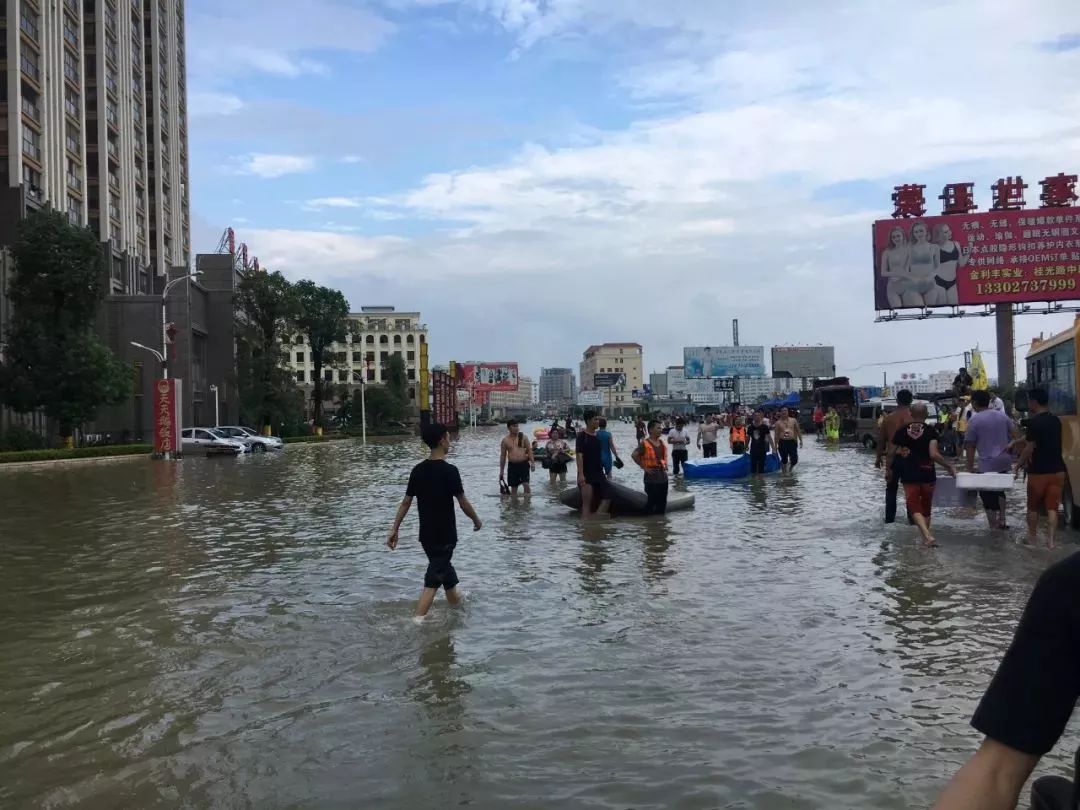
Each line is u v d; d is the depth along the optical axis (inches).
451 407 4175.7
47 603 351.3
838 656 252.4
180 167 3489.2
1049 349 539.5
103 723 211.8
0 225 1966.0
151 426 2353.6
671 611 312.5
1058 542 443.2
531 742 192.5
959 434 987.3
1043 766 174.2
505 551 456.8
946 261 1792.6
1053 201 1772.9
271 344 2704.2
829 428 1739.7
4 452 1517.0
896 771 174.1
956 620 290.5
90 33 2524.6
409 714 211.8
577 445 597.3
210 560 451.5
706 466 909.2
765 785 168.7
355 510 691.4
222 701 225.9
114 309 2365.9
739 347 4530.0
